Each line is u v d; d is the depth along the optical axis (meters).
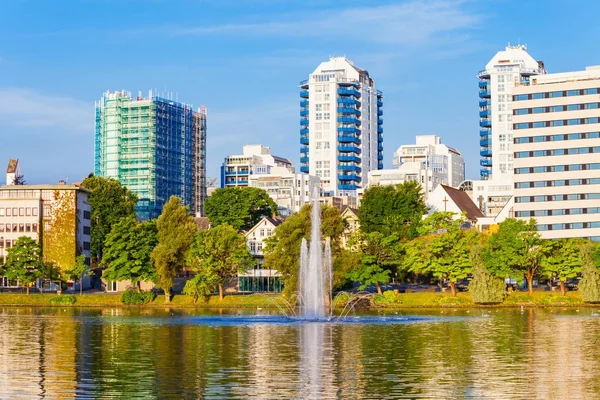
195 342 111.69
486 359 93.75
